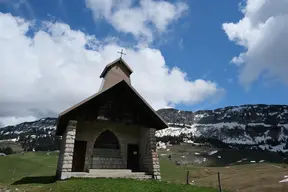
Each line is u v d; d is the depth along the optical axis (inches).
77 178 705.6
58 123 837.2
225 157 6993.1
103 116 829.2
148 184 641.0
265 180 1833.2
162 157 6663.4
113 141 944.9
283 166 3316.9
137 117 885.8
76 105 783.1
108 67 1156.5
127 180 693.3
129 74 1192.8
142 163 915.4
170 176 2770.7
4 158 3321.9
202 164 5821.9
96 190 539.8
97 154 896.9
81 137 884.0
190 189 614.5
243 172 2687.0
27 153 6943.9
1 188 640.4
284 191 1423.5
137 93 872.3
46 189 591.5
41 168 3056.1
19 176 2192.4
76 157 858.8
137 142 970.7
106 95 862.5
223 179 2246.6
